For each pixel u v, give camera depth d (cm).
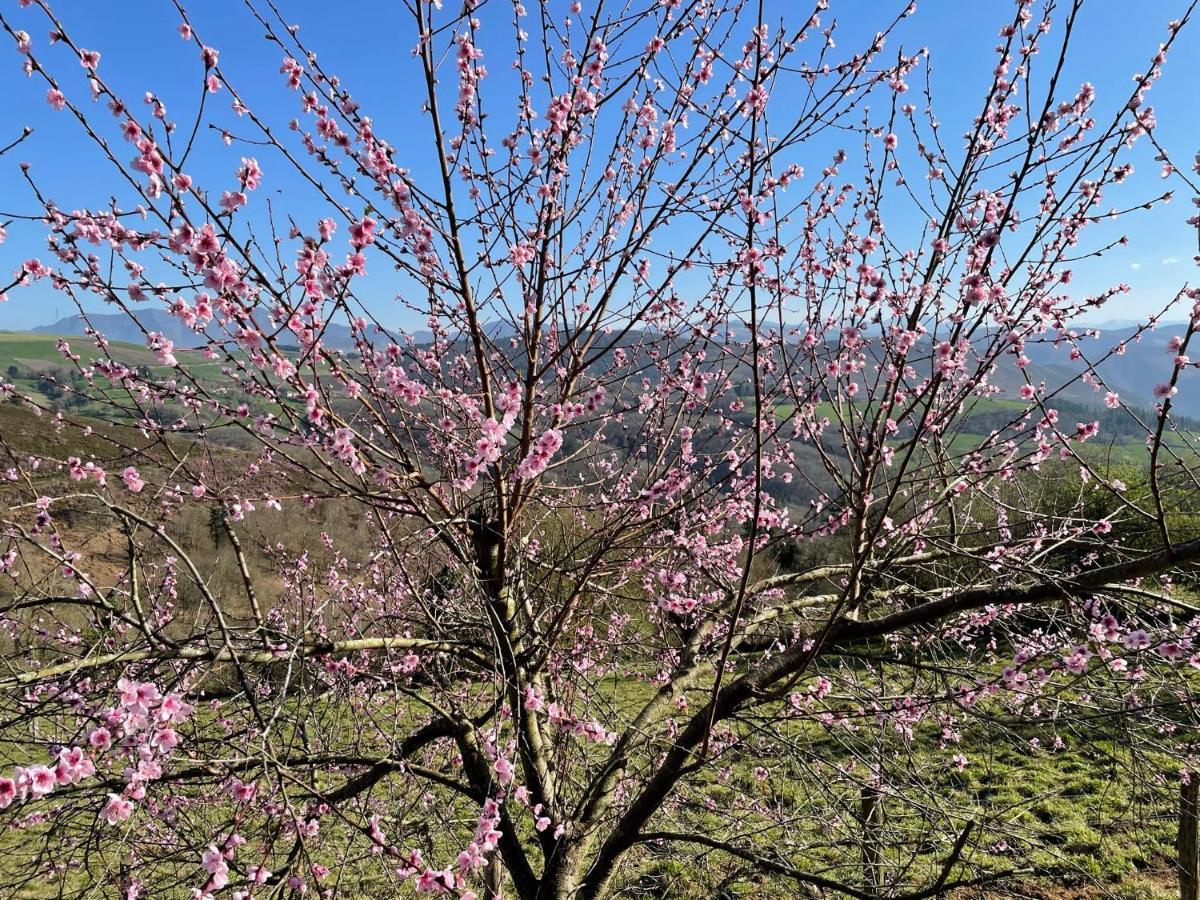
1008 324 295
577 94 295
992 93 248
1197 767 342
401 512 304
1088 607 297
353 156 292
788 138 284
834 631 332
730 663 353
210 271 225
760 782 462
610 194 358
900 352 274
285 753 269
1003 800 629
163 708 190
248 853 284
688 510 371
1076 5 207
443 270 320
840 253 377
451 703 347
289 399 291
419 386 285
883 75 304
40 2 194
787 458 403
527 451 318
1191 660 270
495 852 322
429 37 253
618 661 466
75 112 199
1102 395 300
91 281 247
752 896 436
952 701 314
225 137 239
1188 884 463
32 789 166
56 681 242
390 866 279
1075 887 549
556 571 353
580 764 369
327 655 334
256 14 256
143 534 386
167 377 296
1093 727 320
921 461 384
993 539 489
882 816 360
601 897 319
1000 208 327
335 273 253
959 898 452
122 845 274
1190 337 222
